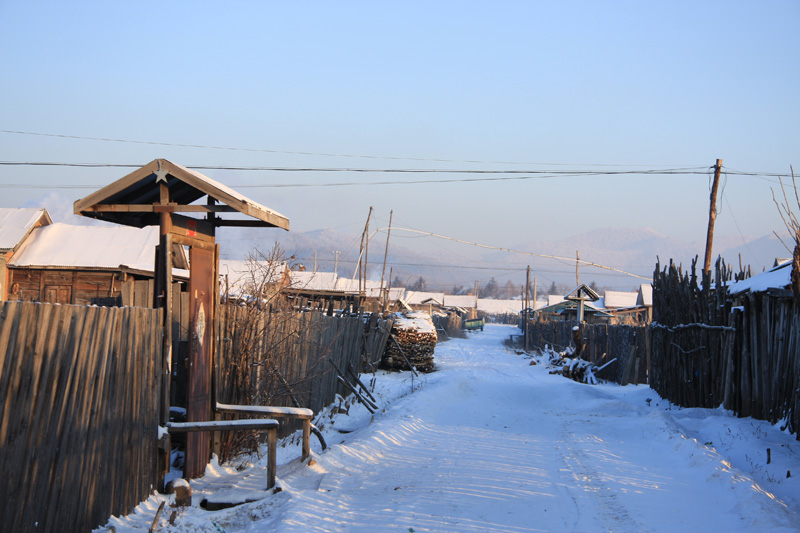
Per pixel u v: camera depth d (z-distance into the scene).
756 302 11.52
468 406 15.16
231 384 8.38
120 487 5.53
